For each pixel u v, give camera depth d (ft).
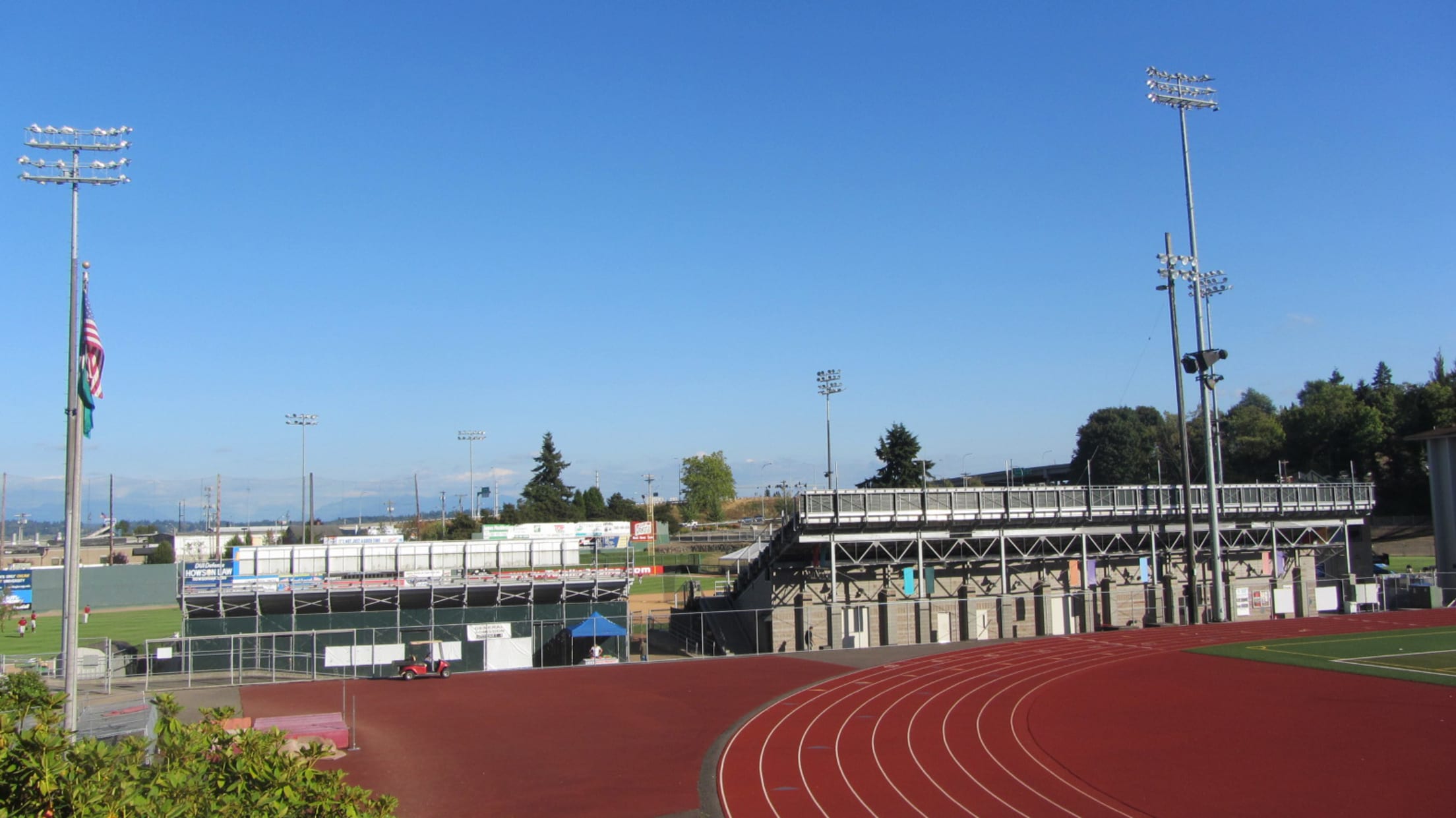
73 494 98.68
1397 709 115.55
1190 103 196.24
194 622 169.17
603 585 189.57
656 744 106.63
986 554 203.31
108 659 138.92
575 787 89.66
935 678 144.15
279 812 38.22
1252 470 422.00
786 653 175.63
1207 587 220.43
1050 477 505.66
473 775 93.97
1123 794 83.05
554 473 486.38
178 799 35.88
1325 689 128.77
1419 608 226.99
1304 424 401.70
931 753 99.09
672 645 203.00
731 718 119.55
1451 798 79.46
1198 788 84.38
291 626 171.42
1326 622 203.82
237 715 122.01
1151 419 484.33
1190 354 202.08
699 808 82.48
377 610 180.75
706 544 444.55
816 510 177.99
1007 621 196.54
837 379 278.87
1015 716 116.06
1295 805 78.79
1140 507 206.49
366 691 140.67
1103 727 109.19
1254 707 118.73
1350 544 255.91
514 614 181.57
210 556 444.55
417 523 481.87
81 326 101.45
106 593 337.93
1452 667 143.54
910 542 193.36
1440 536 252.21
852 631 186.09
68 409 99.50
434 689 141.69
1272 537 227.20
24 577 328.49
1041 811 78.79
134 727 92.58
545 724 117.08
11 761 33.22
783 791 86.89
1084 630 203.82
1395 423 368.07
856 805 81.92
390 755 102.32
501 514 454.40
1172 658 159.33
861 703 126.72
